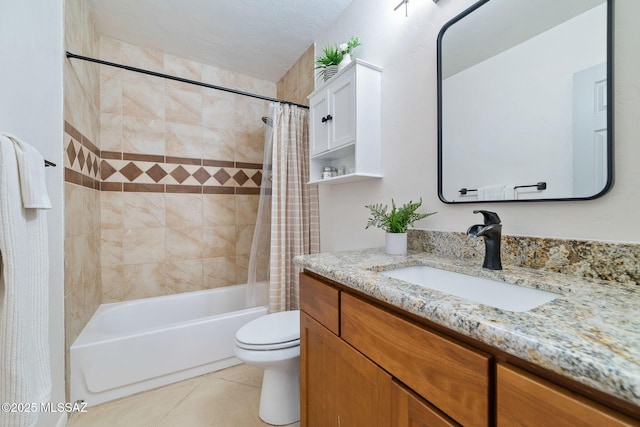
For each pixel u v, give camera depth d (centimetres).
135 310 197
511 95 90
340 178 148
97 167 194
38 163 83
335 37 186
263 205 208
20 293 72
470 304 54
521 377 41
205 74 244
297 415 131
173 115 229
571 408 36
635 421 31
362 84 139
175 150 230
